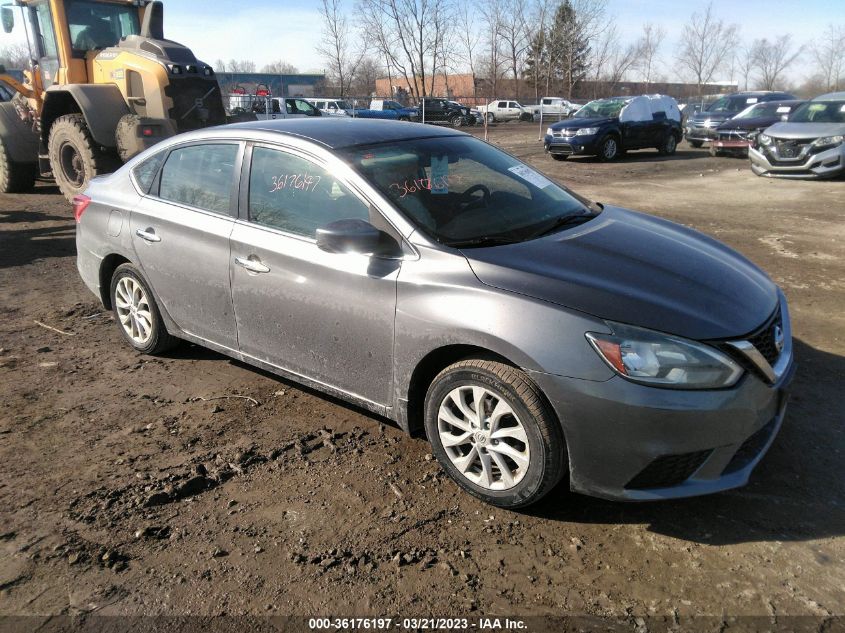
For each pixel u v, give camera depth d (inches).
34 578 103.3
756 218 378.3
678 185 522.6
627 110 713.6
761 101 795.4
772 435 118.6
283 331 145.3
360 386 135.7
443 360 125.8
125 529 114.6
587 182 543.2
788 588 100.3
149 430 147.9
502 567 105.9
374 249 125.3
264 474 131.3
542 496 114.1
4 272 269.3
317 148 142.1
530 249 125.5
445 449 124.3
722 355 106.7
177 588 101.7
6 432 146.4
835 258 286.0
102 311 226.5
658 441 104.2
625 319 107.0
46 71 413.1
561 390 106.5
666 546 110.0
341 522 116.8
